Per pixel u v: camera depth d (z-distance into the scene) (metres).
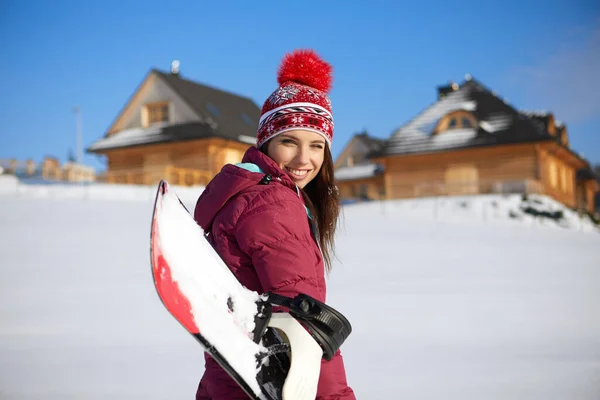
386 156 33.88
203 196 1.84
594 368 4.11
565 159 37.25
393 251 11.77
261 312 1.58
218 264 1.59
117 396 3.58
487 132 32.19
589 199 50.03
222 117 35.91
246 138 35.41
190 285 1.49
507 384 3.77
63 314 6.03
